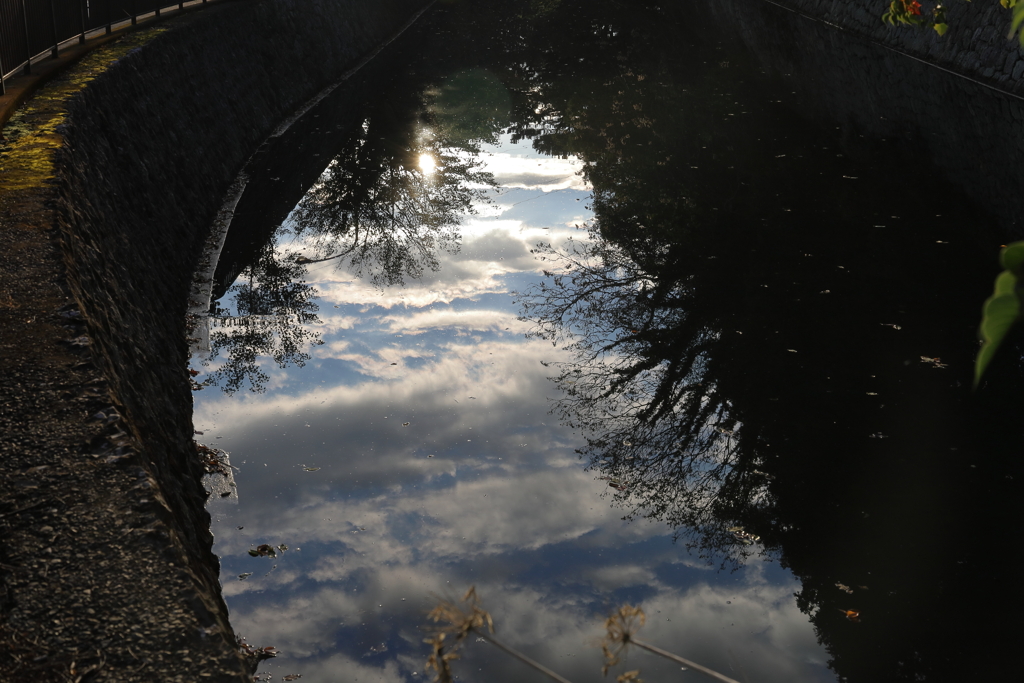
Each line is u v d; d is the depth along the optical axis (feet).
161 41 44.68
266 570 19.72
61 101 30.07
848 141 51.49
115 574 11.09
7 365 15.56
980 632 18.08
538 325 33.30
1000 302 3.94
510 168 53.31
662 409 26.96
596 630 18.28
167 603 10.69
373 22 94.17
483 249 41.19
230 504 22.08
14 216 21.12
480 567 20.16
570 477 23.98
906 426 25.03
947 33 66.28
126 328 22.25
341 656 17.22
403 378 29.27
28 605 10.59
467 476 23.86
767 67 72.38
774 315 31.55
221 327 32.09
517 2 117.29
